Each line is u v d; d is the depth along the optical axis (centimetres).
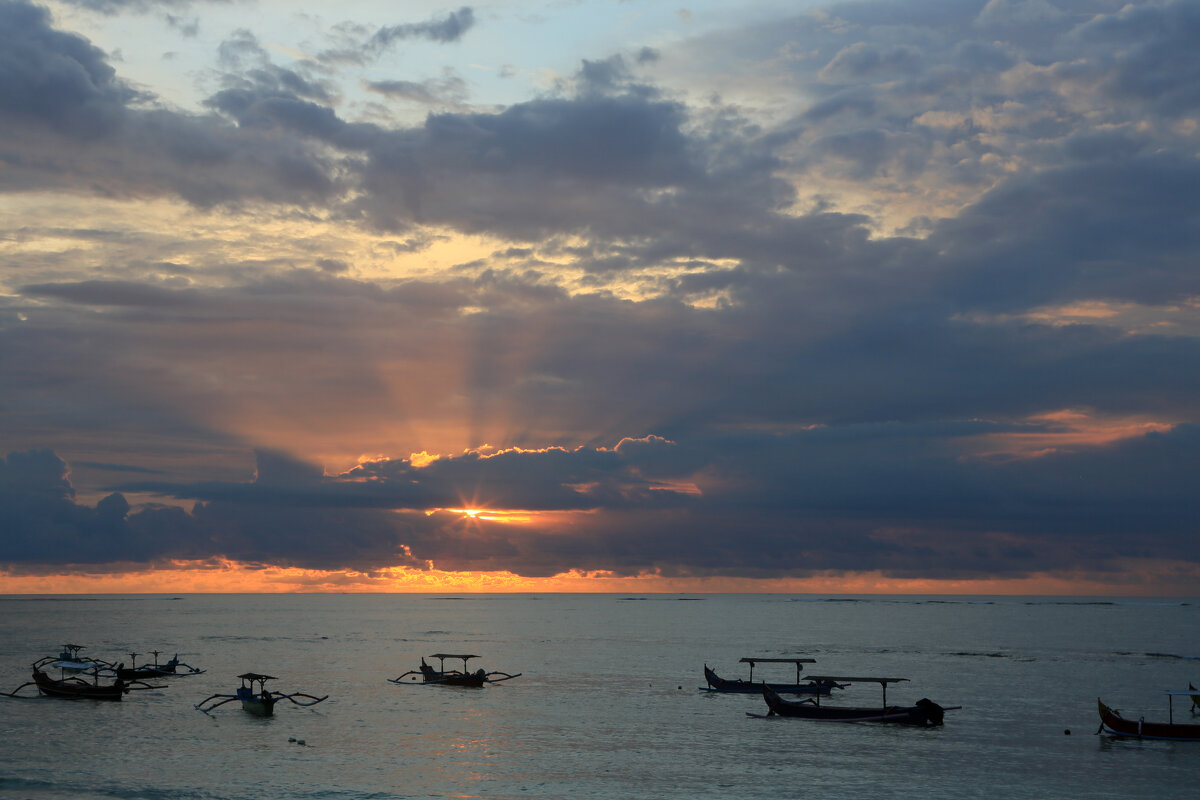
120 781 7025
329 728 9250
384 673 14500
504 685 13025
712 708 10756
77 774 7225
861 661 17525
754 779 7175
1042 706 11169
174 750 8131
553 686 12875
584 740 8694
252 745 8356
